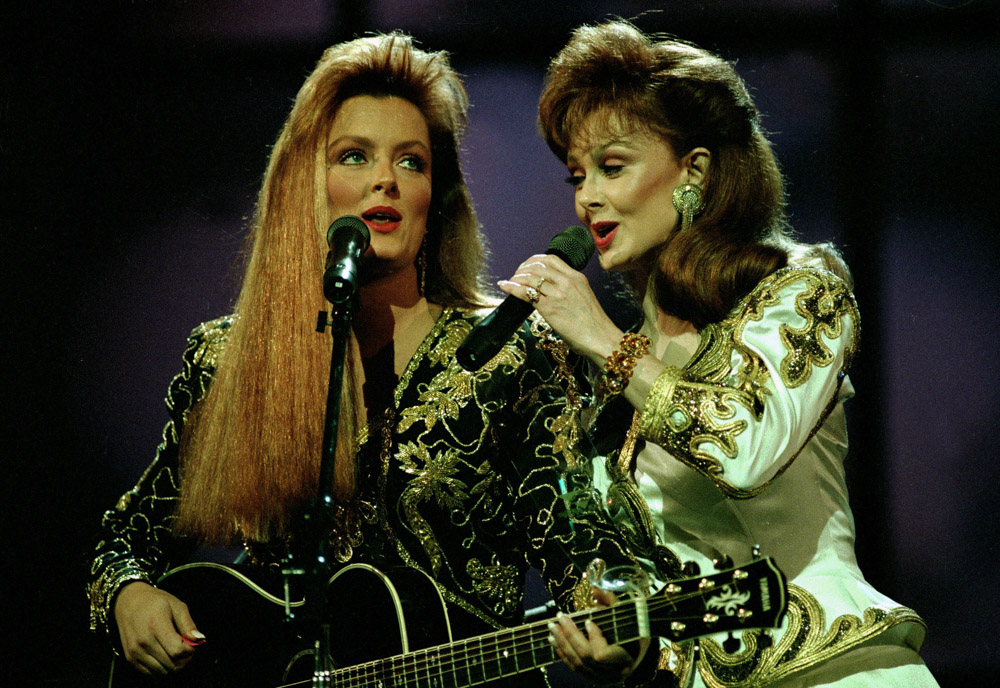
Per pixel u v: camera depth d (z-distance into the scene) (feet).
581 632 19.47
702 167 22.02
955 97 37.09
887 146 37.58
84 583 39.09
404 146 24.41
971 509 37.19
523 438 23.71
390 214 23.93
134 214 40.32
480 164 39.68
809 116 38.04
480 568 23.40
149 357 40.34
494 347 20.85
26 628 38.45
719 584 18.10
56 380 40.04
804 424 19.39
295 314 24.40
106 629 24.90
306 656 22.94
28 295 39.88
